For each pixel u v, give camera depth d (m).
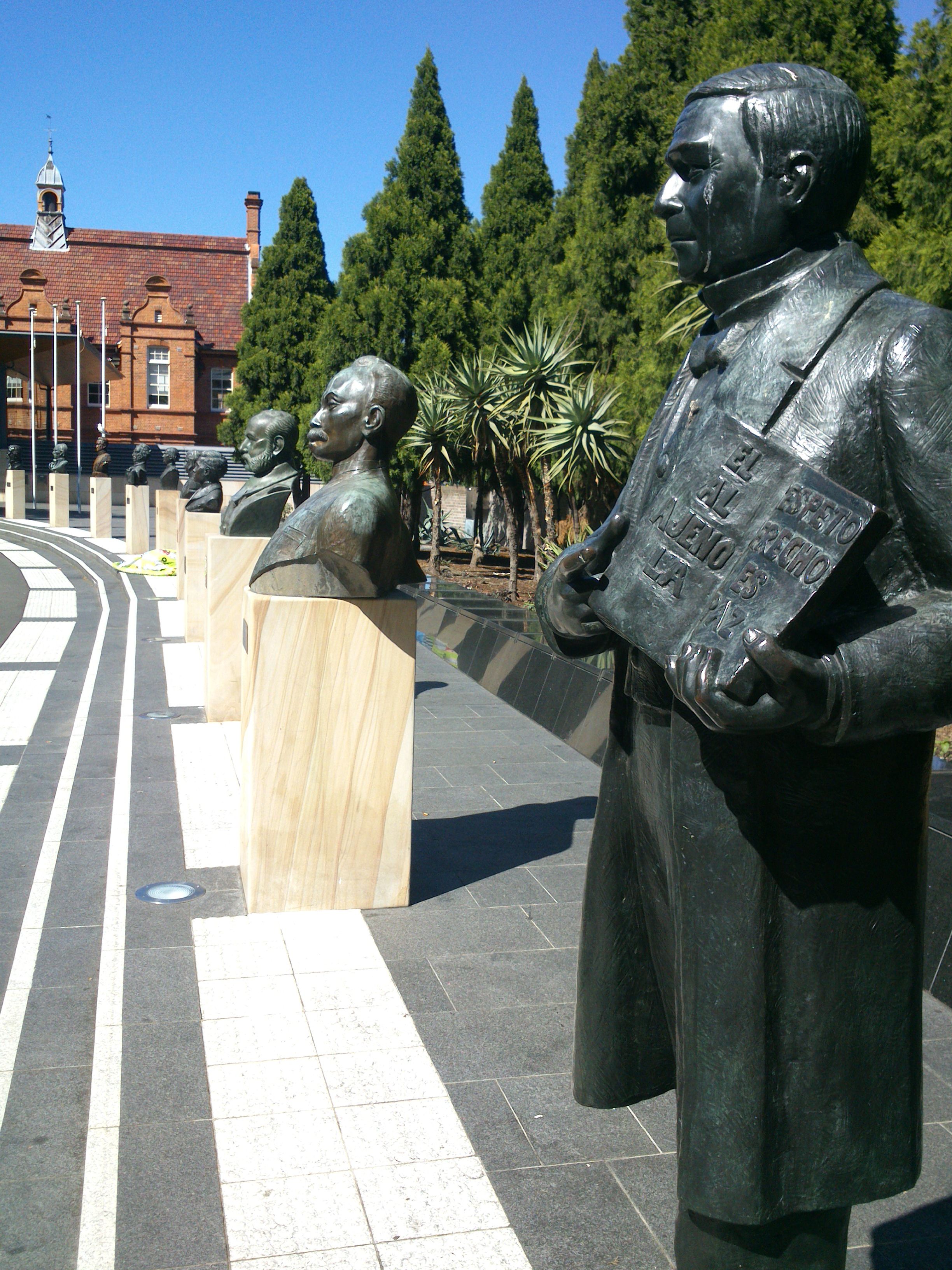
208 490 12.31
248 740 4.86
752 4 11.52
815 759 1.54
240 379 30.61
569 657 1.89
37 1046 3.70
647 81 15.67
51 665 10.95
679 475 1.60
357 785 4.84
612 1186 3.00
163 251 50.44
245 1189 2.94
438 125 21.31
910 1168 1.69
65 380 46.53
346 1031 3.83
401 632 4.79
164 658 11.27
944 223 8.86
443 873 5.44
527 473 15.59
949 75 8.54
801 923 1.58
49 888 5.10
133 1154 3.08
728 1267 1.69
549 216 23.14
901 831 1.61
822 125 1.53
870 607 1.52
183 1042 3.71
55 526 29.56
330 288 29.92
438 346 20.70
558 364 14.93
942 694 1.41
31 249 49.16
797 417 1.54
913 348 1.45
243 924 4.73
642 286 15.02
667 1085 2.02
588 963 1.97
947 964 4.25
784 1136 1.61
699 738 1.56
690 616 1.51
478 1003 4.07
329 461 4.89
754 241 1.59
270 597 4.68
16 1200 2.89
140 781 6.85
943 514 1.42
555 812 6.51
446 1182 2.99
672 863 1.65
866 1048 1.62
